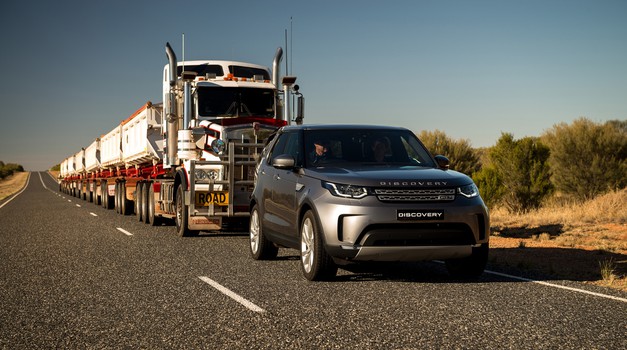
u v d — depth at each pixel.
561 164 25.47
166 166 15.50
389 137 8.89
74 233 14.84
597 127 25.44
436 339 5.05
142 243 12.48
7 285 7.79
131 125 21.02
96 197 31.75
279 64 15.20
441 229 7.16
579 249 11.38
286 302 6.55
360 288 7.35
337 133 8.85
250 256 10.39
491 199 23.58
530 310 6.11
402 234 7.07
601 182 24.44
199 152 13.88
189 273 8.56
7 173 176.88
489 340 5.02
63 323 5.77
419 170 7.82
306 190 7.80
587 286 7.48
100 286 7.66
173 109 14.21
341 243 7.18
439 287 7.41
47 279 8.21
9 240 13.25
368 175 7.41
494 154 24.22
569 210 19.27
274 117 14.77
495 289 7.28
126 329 5.50
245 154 13.44
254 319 5.80
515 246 11.95
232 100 14.32
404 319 5.75
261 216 9.59
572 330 5.33
